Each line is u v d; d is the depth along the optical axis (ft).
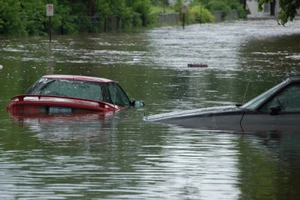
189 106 96.99
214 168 57.41
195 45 246.27
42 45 233.76
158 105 97.19
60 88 90.68
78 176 54.65
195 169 57.00
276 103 74.18
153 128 74.95
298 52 218.18
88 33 329.31
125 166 57.77
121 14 371.15
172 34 322.96
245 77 142.10
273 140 68.49
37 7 298.97
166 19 443.73
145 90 116.78
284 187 52.06
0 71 146.82
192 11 474.90
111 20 360.69
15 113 87.40
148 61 178.91
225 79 137.59
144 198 49.06
